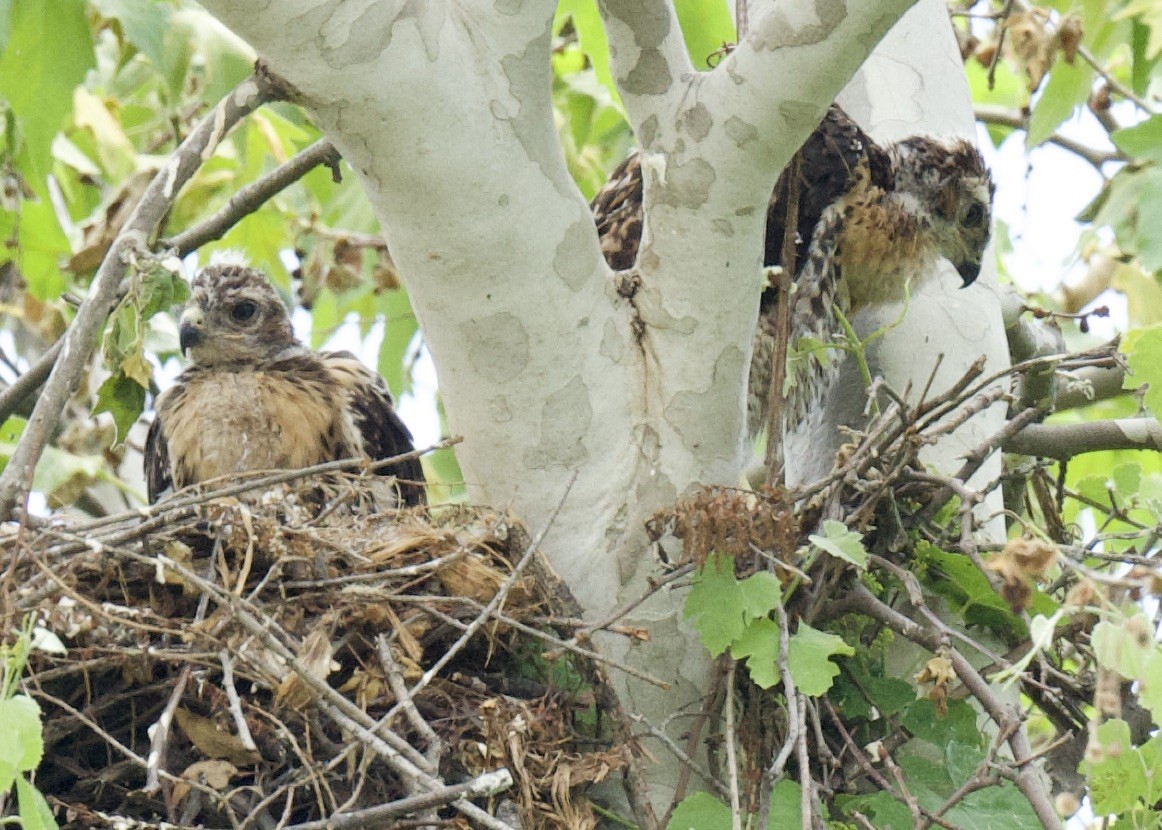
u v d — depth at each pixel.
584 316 8.42
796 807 8.09
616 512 8.56
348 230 15.55
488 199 7.99
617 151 17.72
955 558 9.05
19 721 6.43
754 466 11.45
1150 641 6.66
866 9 7.59
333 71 7.46
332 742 8.31
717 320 8.46
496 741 8.14
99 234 12.41
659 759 8.51
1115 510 9.39
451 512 9.39
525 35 7.86
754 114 7.95
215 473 10.98
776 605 8.01
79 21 11.70
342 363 11.66
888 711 8.79
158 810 8.22
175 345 12.52
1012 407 9.67
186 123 14.97
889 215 11.70
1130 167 12.83
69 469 13.00
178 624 8.30
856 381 11.15
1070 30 11.37
